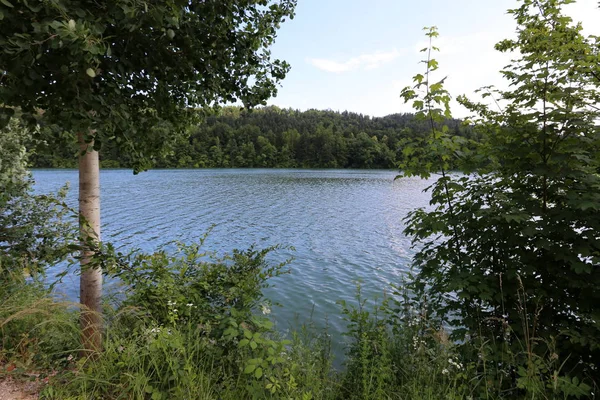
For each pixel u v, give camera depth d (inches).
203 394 96.1
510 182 133.2
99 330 127.5
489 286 118.9
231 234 736.3
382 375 107.5
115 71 93.4
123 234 703.1
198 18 117.0
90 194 127.4
